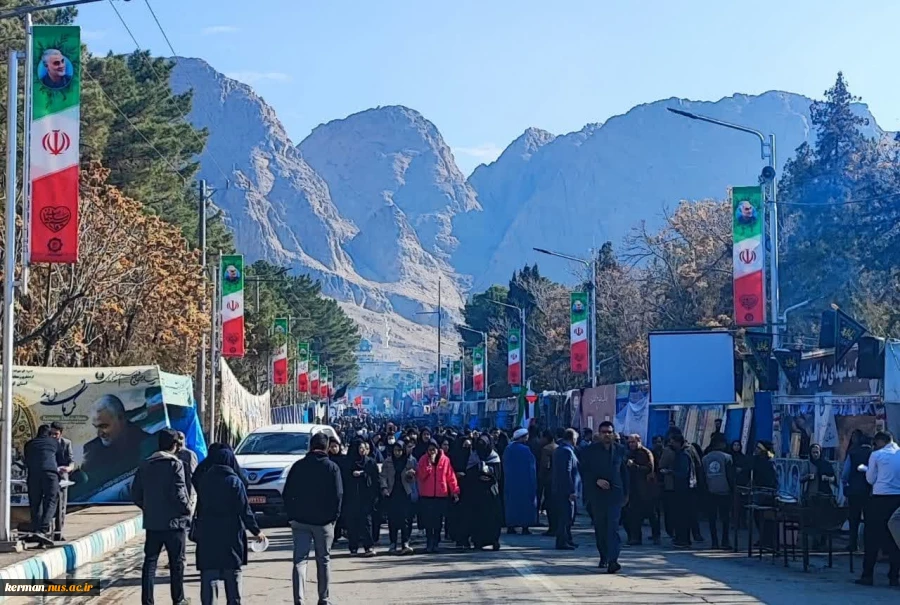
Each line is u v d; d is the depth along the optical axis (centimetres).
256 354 7531
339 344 13388
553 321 8806
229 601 1143
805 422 2456
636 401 3619
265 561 1817
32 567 1641
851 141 6053
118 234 3422
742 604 1331
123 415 2719
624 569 1681
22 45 3281
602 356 7456
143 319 3906
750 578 1591
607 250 8862
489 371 10825
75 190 1917
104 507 2947
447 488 1948
